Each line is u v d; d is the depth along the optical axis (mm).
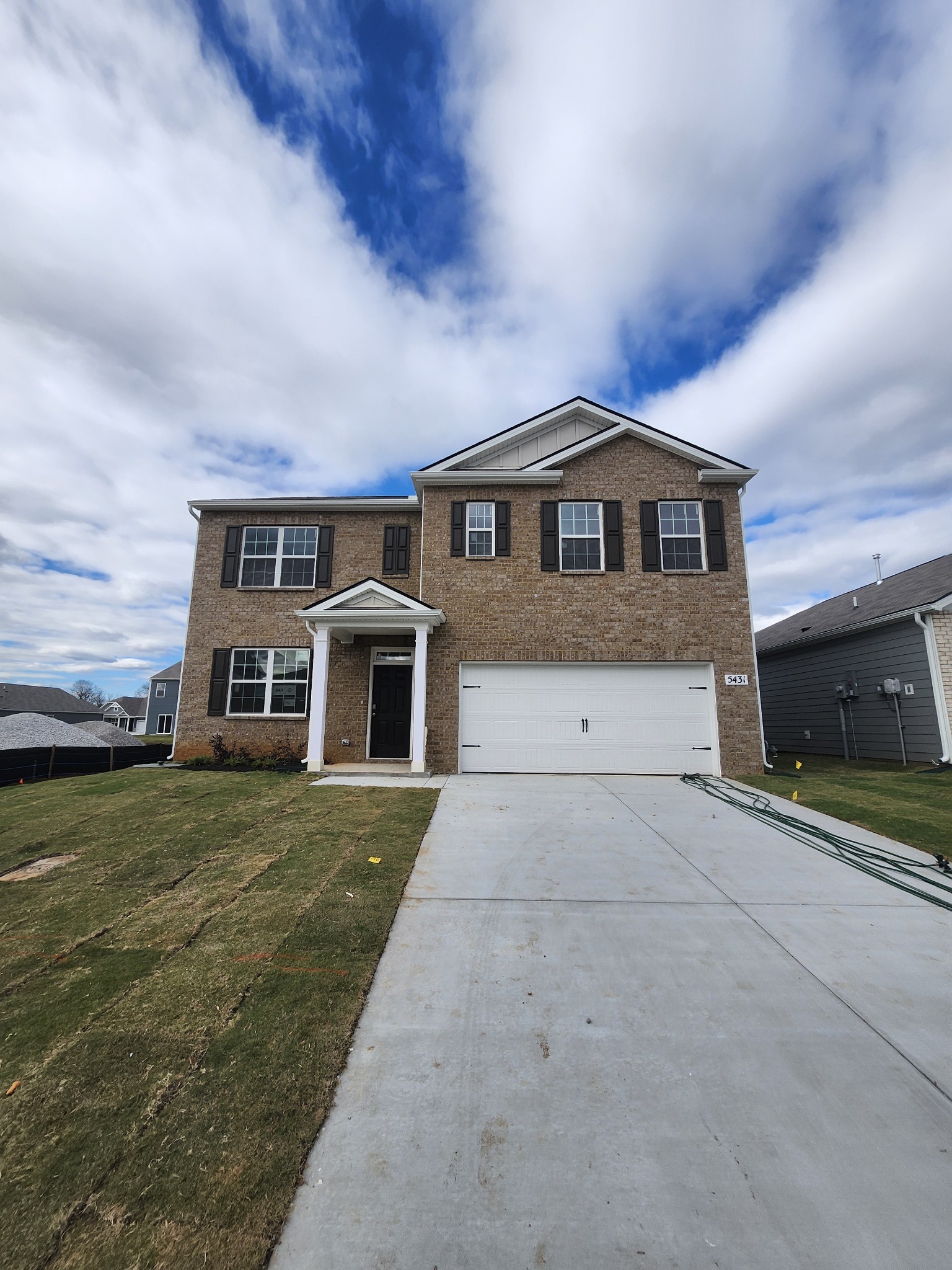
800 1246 1767
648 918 4270
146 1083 2482
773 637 18406
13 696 51688
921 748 11789
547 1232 1809
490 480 11961
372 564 13078
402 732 12156
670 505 11984
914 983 3381
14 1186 1955
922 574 14555
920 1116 2334
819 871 5297
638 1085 2514
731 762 11016
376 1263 1700
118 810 7488
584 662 11398
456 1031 2902
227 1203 1901
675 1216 1866
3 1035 2832
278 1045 2756
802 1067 2643
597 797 8586
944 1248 1762
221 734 12562
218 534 13359
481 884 4922
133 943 3846
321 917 4219
